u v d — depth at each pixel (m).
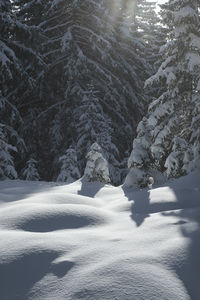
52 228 4.65
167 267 3.18
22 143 17.34
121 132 22.16
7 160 13.82
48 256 3.48
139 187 9.41
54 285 2.98
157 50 29.88
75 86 19.86
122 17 25.78
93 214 5.21
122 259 3.29
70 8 22.12
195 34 11.82
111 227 4.73
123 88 22.27
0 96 17.09
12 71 17.33
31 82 18.64
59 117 21.14
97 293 2.75
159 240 3.88
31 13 23.39
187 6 11.31
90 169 10.89
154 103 12.32
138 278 2.93
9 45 17.92
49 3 21.69
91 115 18.53
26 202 6.42
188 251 3.48
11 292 2.98
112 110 22.42
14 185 10.25
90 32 20.47
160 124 12.24
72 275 3.10
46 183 11.23
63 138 20.86
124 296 2.69
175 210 5.40
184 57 11.68
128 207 6.18
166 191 7.05
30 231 4.50
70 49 19.47
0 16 15.77
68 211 5.16
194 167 9.90
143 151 9.73
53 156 22.25
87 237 4.07
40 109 22.91
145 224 4.70
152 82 12.21
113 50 21.73
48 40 20.72
